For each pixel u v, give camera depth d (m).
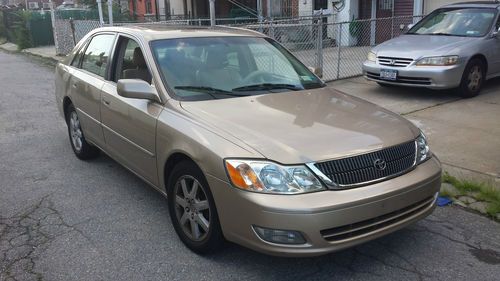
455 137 6.48
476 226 4.21
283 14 18.94
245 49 4.81
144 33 4.71
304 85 4.68
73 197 4.93
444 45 8.59
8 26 29.27
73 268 3.61
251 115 3.77
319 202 3.08
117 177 5.48
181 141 3.69
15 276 3.50
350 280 3.43
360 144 3.38
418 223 4.27
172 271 3.56
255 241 3.20
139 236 4.09
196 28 5.14
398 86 9.59
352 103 4.25
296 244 3.12
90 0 28.12
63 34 18.94
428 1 14.74
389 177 3.41
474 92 8.70
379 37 15.80
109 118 4.89
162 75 4.24
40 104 9.81
